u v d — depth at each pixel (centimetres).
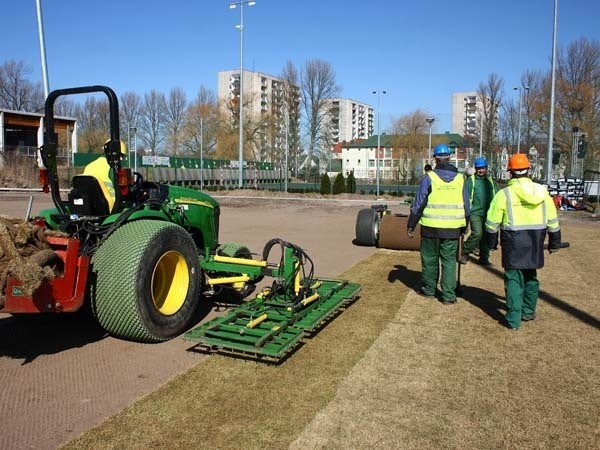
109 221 522
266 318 540
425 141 5753
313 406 393
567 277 826
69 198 543
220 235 1302
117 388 421
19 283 415
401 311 630
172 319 528
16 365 467
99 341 527
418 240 1055
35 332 555
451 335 548
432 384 434
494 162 4653
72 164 3753
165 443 343
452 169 656
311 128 5516
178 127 7275
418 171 5222
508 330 566
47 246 449
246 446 340
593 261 968
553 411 392
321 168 5766
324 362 474
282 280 589
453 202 652
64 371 454
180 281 551
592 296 707
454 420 377
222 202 2497
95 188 529
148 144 7294
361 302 671
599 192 2209
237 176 4975
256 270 600
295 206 2320
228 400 401
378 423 371
